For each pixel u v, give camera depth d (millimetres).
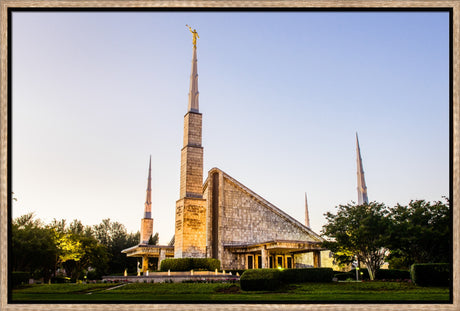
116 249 95500
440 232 34344
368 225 38312
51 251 48344
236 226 61312
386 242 36344
